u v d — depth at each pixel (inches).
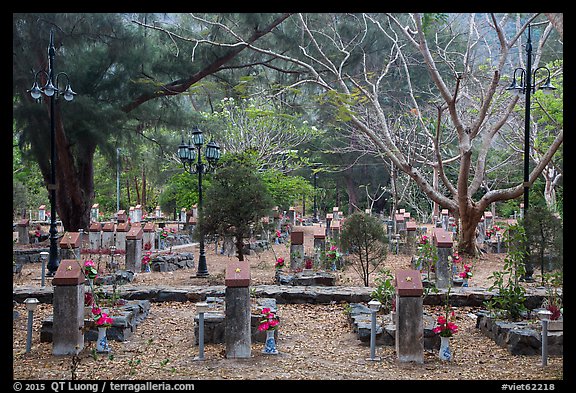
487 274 635.5
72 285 310.3
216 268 705.0
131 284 529.7
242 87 789.2
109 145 833.5
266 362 299.1
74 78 748.6
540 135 904.3
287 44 871.1
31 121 725.3
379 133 970.7
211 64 837.2
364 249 514.6
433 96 1120.2
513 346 319.0
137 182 1681.8
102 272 569.9
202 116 943.7
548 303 365.7
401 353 299.3
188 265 709.3
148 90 804.0
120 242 730.8
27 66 708.0
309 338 358.6
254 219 512.7
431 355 315.9
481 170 741.9
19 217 1403.8
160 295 458.3
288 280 525.7
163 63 821.9
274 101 987.9
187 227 1138.7
